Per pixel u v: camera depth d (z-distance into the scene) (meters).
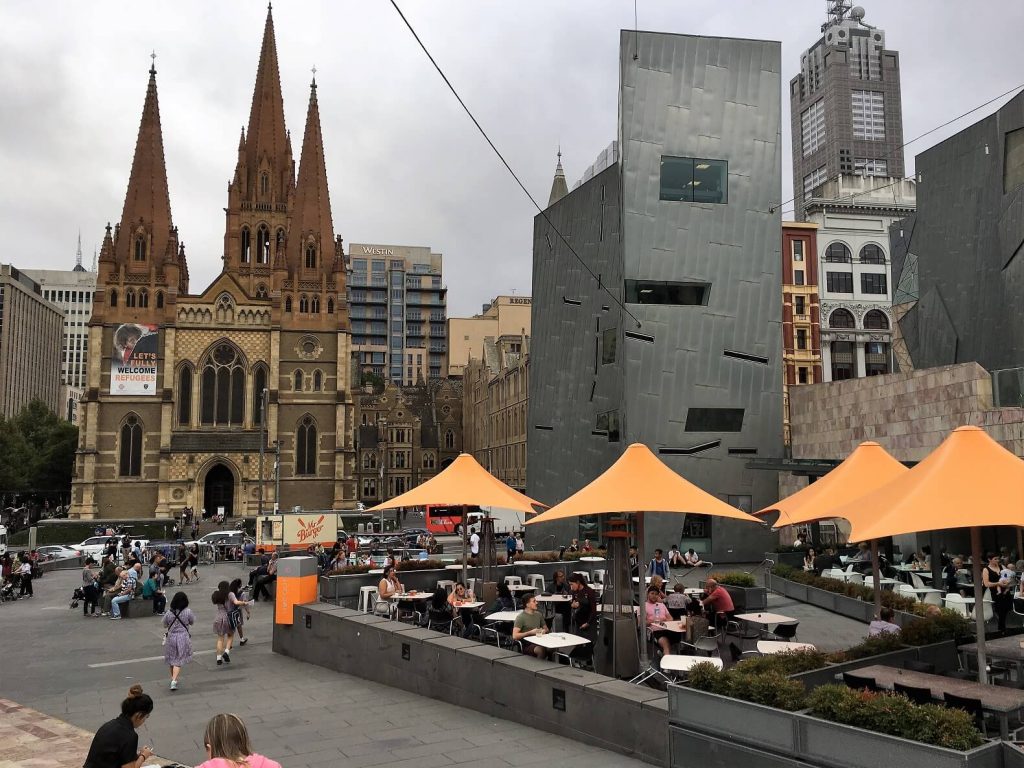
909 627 12.43
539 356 49.78
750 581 22.39
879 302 77.50
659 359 40.22
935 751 7.34
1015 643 12.39
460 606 17.73
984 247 41.50
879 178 80.31
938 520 10.55
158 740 12.16
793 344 75.38
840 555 32.03
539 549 47.22
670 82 41.34
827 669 10.63
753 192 41.62
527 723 12.12
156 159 91.06
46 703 14.87
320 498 88.00
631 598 14.02
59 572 49.25
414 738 11.73
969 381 31.98
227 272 89.50
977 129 42.19
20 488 99.50
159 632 24.44
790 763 8.44
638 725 10.21
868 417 38.91
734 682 9.30
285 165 99.88
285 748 11.45
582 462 44.62
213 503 89.50
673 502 14.52
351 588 22.52
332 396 89.69
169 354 86.12
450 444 145.62
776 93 42.28
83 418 83.88
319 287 91.38
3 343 171.38
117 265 87.31
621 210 40.81
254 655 19.67
